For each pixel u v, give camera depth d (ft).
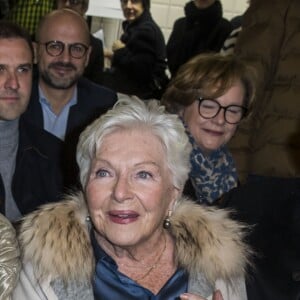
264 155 8.79
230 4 17.84
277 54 8.95
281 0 8.95
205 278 5.35
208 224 5.40
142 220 4.99
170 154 5.13
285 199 5.79
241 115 7.45
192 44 13.21
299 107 8.73
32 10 12.84
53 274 4.93
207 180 7.54
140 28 12.57
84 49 9.48
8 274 4.83
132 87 12.43
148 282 5.31
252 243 5.66
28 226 5.06
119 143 5.00
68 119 9.44
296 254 5.55
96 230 5.13
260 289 5.52
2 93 7.39
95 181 5.01
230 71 7.20
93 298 5.04
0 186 7.25
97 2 14.78
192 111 7.30
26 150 7.52
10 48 7.59
